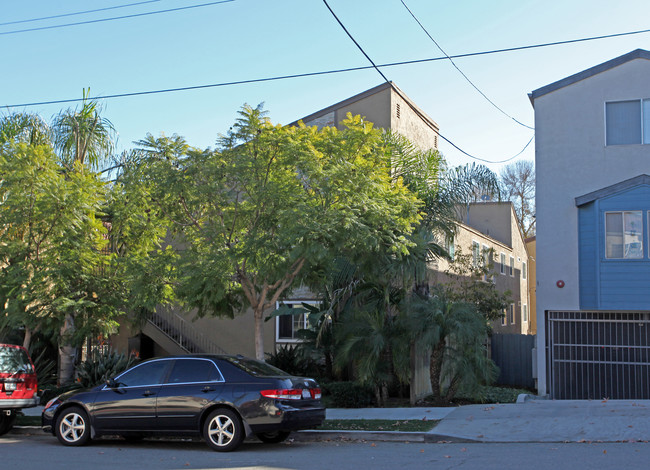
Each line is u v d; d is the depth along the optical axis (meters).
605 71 18.52
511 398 18.00
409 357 17.30
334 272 16.66
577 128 18.62
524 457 9.56
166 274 14.83
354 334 17.14
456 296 23.27
